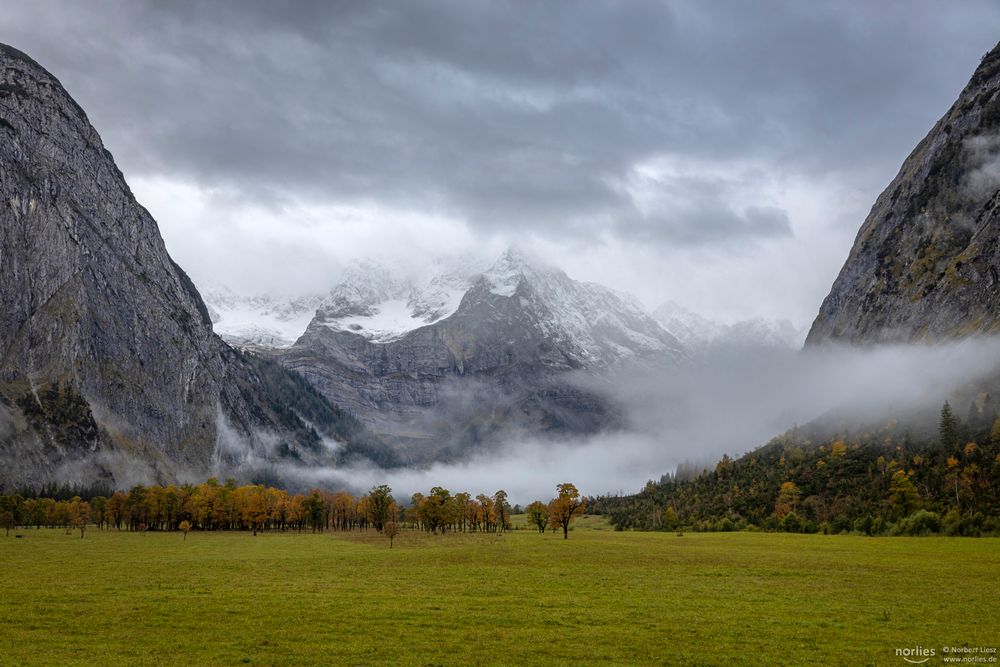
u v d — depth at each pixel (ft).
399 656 175.52
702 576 322.96
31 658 172.24
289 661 171.12
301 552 470.80
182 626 202.69
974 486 647.56
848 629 208.33
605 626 208.95
